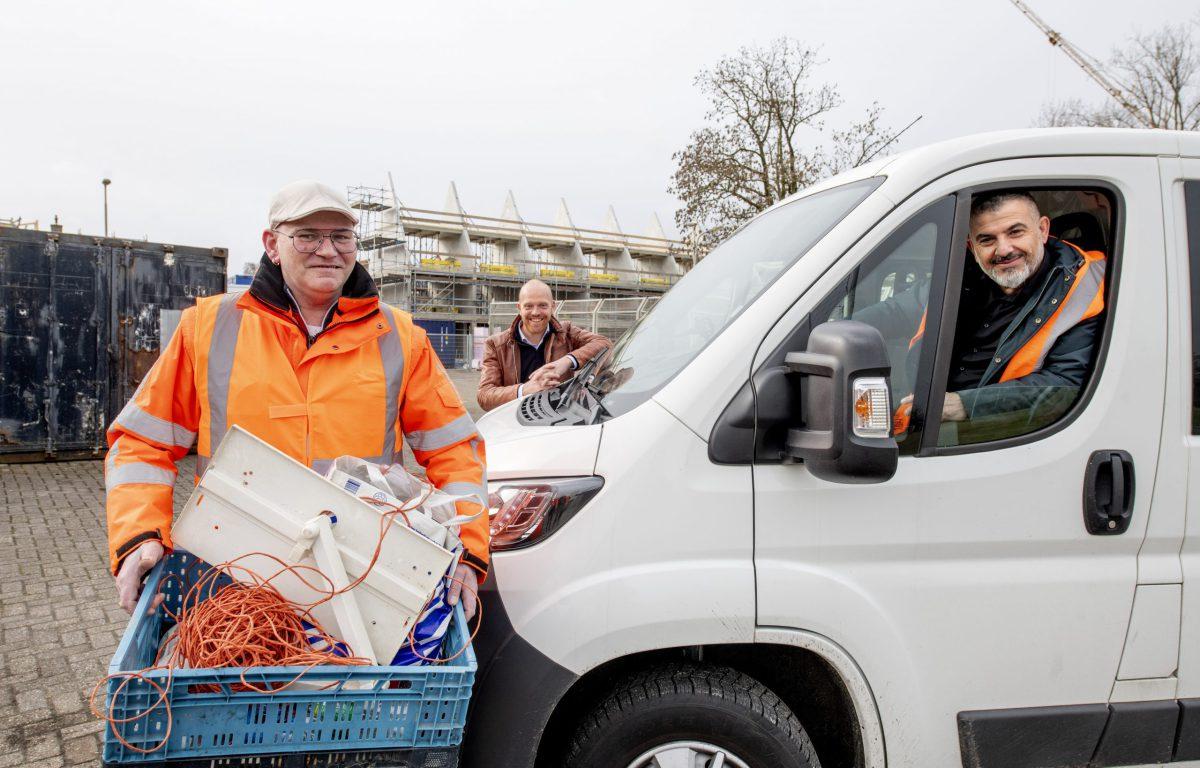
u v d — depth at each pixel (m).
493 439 2.46
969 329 2.16
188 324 2.04
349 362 2.09
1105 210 2.22
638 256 55.22
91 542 6.22
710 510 1.99
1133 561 2.17
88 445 9.84
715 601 1.96
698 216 23.41
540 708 1.92
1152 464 2.16
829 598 2.00
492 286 45.56
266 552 1.72
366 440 2.08
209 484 1.74
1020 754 2.11
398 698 1.56
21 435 9.51
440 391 2.20
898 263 2.12
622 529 1.97
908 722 2.06
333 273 2.04
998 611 2.10
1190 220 2.24
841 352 1.78
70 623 4.57
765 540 2.00
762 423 1.99
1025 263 2.17
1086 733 2.13
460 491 2.00
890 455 1.77
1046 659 2.12
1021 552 2.12
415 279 42.91
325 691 1.52
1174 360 2.18
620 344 2.95
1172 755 2.17
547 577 1.96
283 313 2.06
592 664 1.94
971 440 2.12
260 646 1.59
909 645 2.06
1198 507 2.17
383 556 1.73
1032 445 2.13
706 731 1.98
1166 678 2.18
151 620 1.84
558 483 2.02
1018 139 2.21
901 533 2.06
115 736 1.43
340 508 1.74
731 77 22.73
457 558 1.80
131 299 9.93
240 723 1.50
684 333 2.44
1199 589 2.18
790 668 2.28
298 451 2.03
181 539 1.74
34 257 9.41
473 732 1.91
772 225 2.69
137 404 1.98
